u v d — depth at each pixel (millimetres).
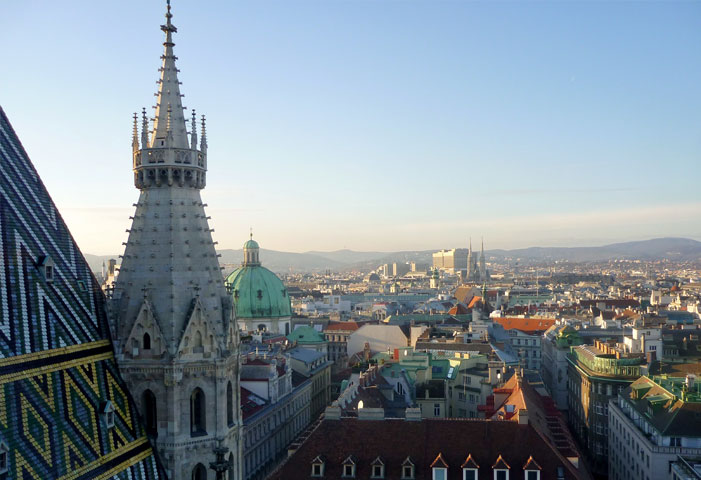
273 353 182625
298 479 92312
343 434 96625
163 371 50250
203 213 55219
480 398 155375
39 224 48656
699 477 95375
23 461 37625
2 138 48406
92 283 52031
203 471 51594
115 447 45594
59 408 42281
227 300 54594
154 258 52062
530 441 92562
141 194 54031
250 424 137625
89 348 47906
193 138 54375
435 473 90688
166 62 55188
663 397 123188
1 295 42031
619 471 139125
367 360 196250
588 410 164875
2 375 39000
